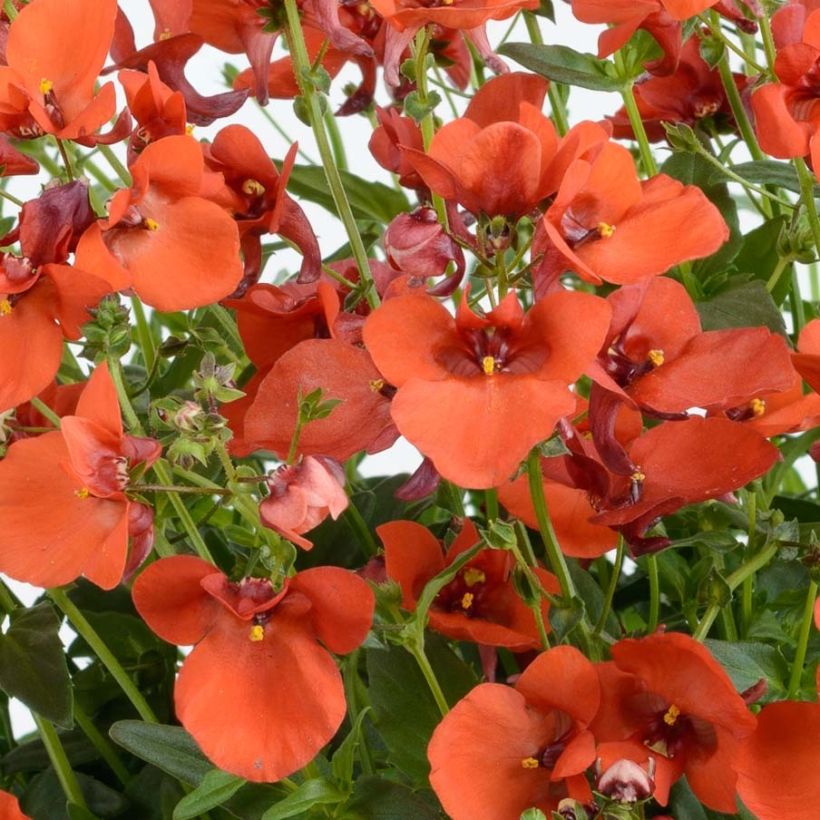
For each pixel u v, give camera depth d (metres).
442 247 0.26
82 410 0.25
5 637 0.28
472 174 0.25
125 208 0.25
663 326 0.27
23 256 0.25
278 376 0.27
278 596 0.25
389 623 0.27
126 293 0.26
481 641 0.28
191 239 0.26
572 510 0.28
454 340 0.25
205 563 0.25
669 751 0.26
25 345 0.26
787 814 0.25
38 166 0.27
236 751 0.25
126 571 0.25
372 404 0.27
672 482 0.26
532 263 0.25
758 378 0.26
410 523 0.28
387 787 0.27
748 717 0.25
